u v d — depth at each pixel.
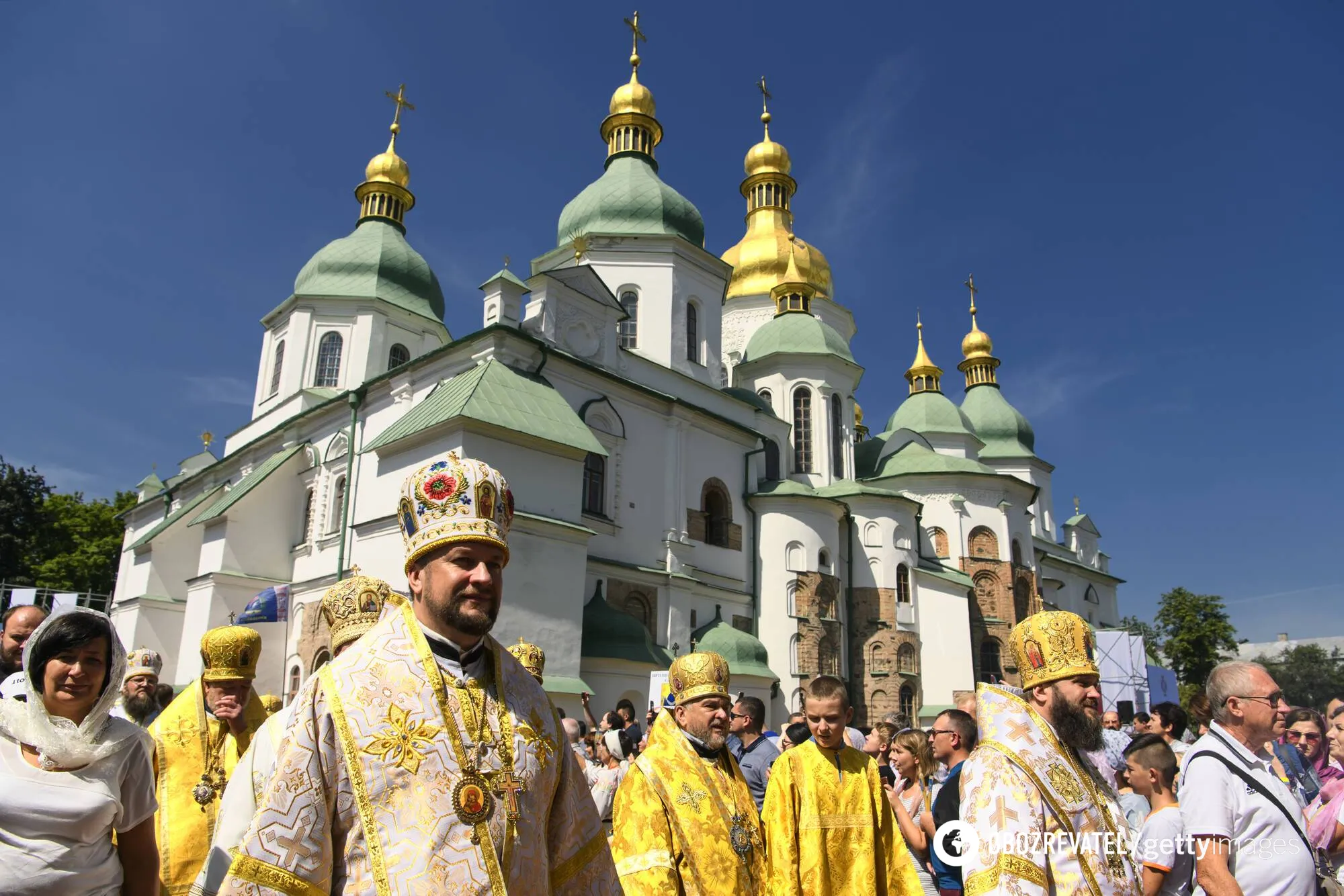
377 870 3.17
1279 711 10.48
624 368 32.44
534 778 3.55
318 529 31.94
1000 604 43.41
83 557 58.69
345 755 3.35
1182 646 70.94
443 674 3.60
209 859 4.59
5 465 56.56
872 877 6.44
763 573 35.38
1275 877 5.71
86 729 4.92
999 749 4.92
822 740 6.77
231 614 31.50
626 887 5.73
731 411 37.53
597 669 26.19
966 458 51.72
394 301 42.41
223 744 6.65
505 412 25.09
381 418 31.05
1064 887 4.61
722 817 6.07
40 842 4.69
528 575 24.42
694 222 39.31
